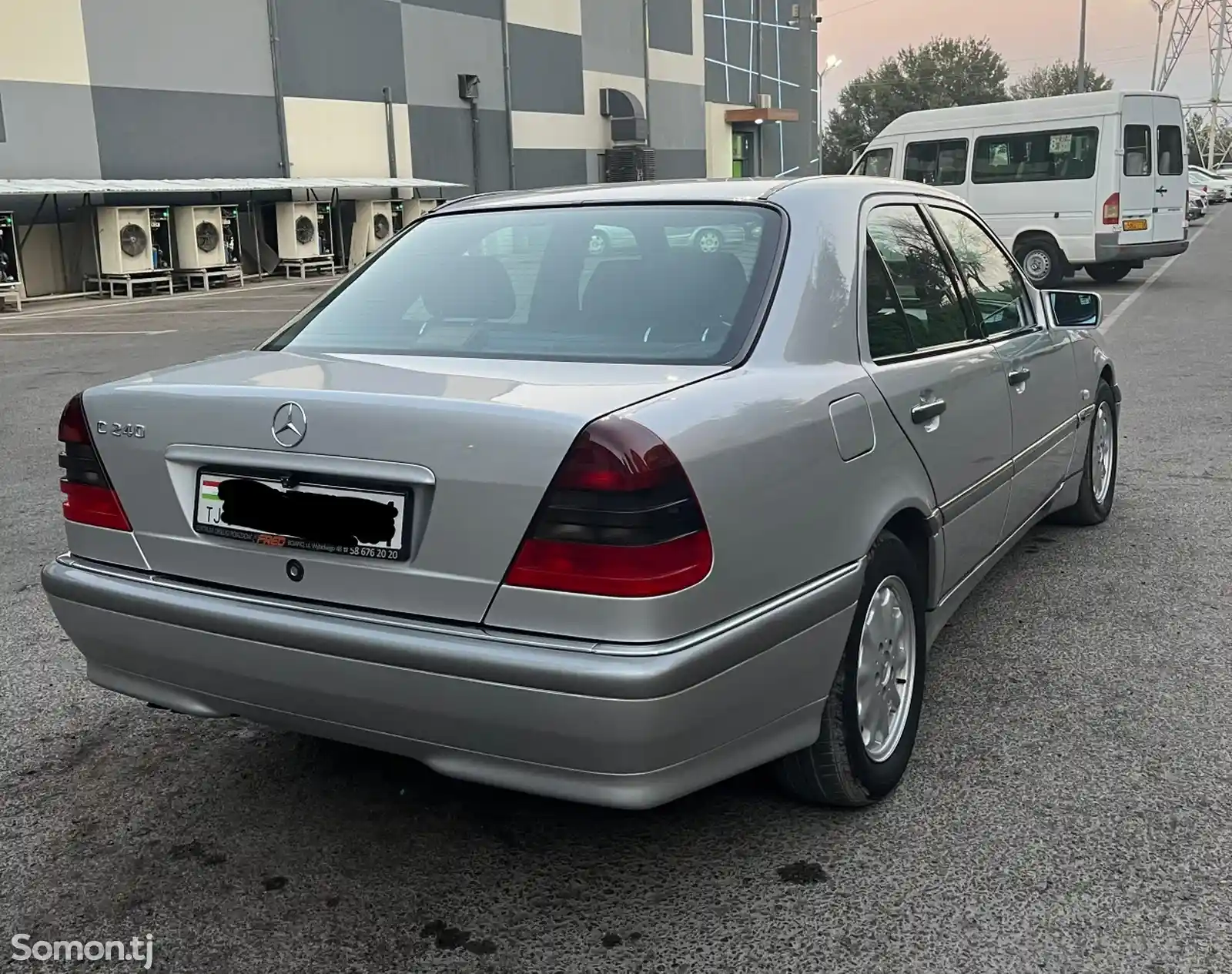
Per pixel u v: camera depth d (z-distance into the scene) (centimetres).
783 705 255
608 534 218
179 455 262
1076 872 264
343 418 241
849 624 271
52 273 1944
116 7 1958
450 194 2694
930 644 342
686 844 282
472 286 313
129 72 1991
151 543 272
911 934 244
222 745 342
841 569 269
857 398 279
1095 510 534
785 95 4091
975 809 294
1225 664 379
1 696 378
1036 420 416
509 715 226
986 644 405
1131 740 329
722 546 232
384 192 2517
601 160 3192
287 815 301
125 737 348
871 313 305
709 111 3656
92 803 308
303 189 2269
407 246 346
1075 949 238
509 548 226
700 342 270
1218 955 234
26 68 1839
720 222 304
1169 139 1656
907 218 353
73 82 1906
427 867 275
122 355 1230
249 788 315
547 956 241
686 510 224
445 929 251
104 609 274
